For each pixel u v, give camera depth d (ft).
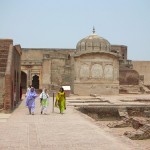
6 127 50.47
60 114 70.28
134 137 50.67
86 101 107.14
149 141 49.26
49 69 172.35
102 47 160.97
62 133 45.19
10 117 62.59
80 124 53.98
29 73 182.39
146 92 166.20
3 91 68.90
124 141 39.63
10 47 76.18
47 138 41.68
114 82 149.69
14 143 38.63
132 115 89.86
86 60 148.36
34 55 210.79
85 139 40.88
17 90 94.07
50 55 174.50
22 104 94.94
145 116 90.27
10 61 71.26
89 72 148.36
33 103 69.21
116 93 149.79
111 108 89.15
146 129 51.96
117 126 66.39
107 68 149.48
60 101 72.13
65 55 176.45
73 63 154.10
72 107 86.79
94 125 52.90
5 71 71.87
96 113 88.38
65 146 36.96
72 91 156.87
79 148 35.91
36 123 55.11
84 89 147.74
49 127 50.65
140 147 36.14
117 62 150.41
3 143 38.60
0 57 77.00
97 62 148.66
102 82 148.66
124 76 180.45
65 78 172.96
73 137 42.29
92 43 160.35
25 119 60.29
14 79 80.79
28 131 46.85
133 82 180.75
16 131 46.83
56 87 143.74
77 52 159.43
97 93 148.56
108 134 44.47
